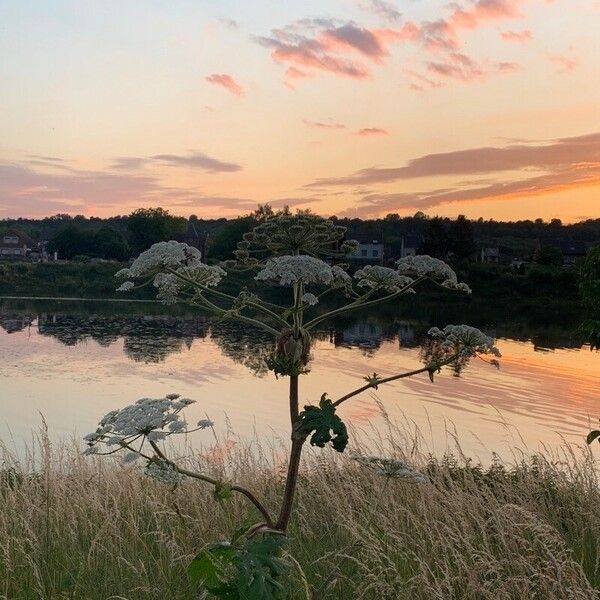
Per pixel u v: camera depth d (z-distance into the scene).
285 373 3.05
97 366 32.22
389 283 3.44
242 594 2.62
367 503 6.55
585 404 24.12
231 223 76.69
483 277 94.44
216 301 38.97
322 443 2.85
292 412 3.11
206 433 16.56
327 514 6.80
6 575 5.12
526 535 6.20
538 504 6.94
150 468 3.01
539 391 26.84
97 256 138.00
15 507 6.65
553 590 4.67
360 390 3.04
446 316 69.62
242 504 6.99
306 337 3.10
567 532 6.62
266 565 2.72
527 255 137.25
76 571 5.55
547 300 89.25
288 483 3.08
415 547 5.79
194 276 3.26
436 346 43.62
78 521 6.57
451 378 29.80
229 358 35.72
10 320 55.12
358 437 10.30
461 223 108.75
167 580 5.11
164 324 54.69
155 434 3.09
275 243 3.46
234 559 2.69
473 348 3.36
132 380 28.20
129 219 144.38
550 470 7.96
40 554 5.57
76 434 17.52
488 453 15.71
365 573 4.96
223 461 8.49
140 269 3.16
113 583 5.30
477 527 6.25
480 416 21.41
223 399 23.72
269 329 3.14
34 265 98.56
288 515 3.08
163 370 31.22
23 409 21.39
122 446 3.07
